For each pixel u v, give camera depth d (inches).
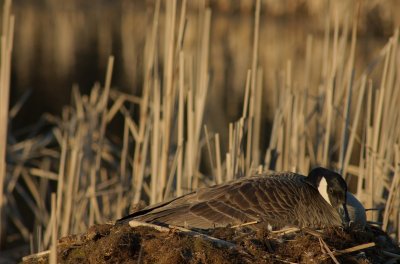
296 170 457.4
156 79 460.4
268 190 346.0
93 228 338.0
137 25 1228.5
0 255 527.8
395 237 437.1
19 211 628.1
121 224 341.1
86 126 561.9
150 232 326.6
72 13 1433.3
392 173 491.8
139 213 352.5
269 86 911.7
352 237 329.4
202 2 495.8
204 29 461.7
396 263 335.9
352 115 723.4
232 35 1168.8
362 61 909.8
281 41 1112.2
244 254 310.7
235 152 430.9
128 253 316.5
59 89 975.6
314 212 348.2
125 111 562.6
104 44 1180.5
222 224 332.2
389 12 960.9
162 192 442.0
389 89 475.2
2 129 491.5
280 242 319.6
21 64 1093.1
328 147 461.4
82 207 494.3
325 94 503.5
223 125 753.0
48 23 1366.9
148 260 314.0
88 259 321.1
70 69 1069.1
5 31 484.4
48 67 1086.4
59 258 326.6
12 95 943.7
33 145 623.8
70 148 571.2
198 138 457.4
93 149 575.8
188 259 307.6
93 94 615.8
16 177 581.0
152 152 462.0
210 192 346.9
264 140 717.9
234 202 338.6
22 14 1414.9
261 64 1003.3
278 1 1163.9
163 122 448.8
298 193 350.6
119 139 731.4
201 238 314.8
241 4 1221.7
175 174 482.6
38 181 681.6
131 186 527.5
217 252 308.3
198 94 461.7
